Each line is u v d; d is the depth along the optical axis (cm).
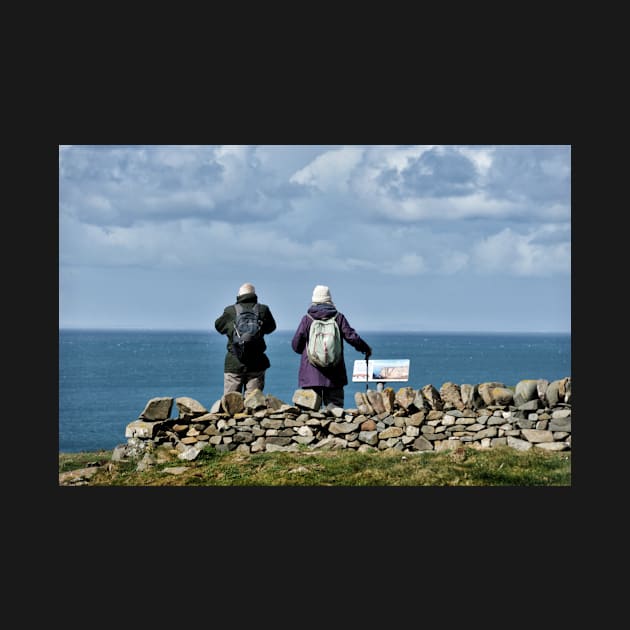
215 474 1278
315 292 1430
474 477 1240
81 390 7631
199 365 12181
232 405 1408
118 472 1307
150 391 7525
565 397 1373
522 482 1219
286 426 1393
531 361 14025
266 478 1255
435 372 10862
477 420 1390
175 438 1374
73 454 1513
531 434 1362
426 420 1402
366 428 1395
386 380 1449
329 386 1412
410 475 1250
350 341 1421
